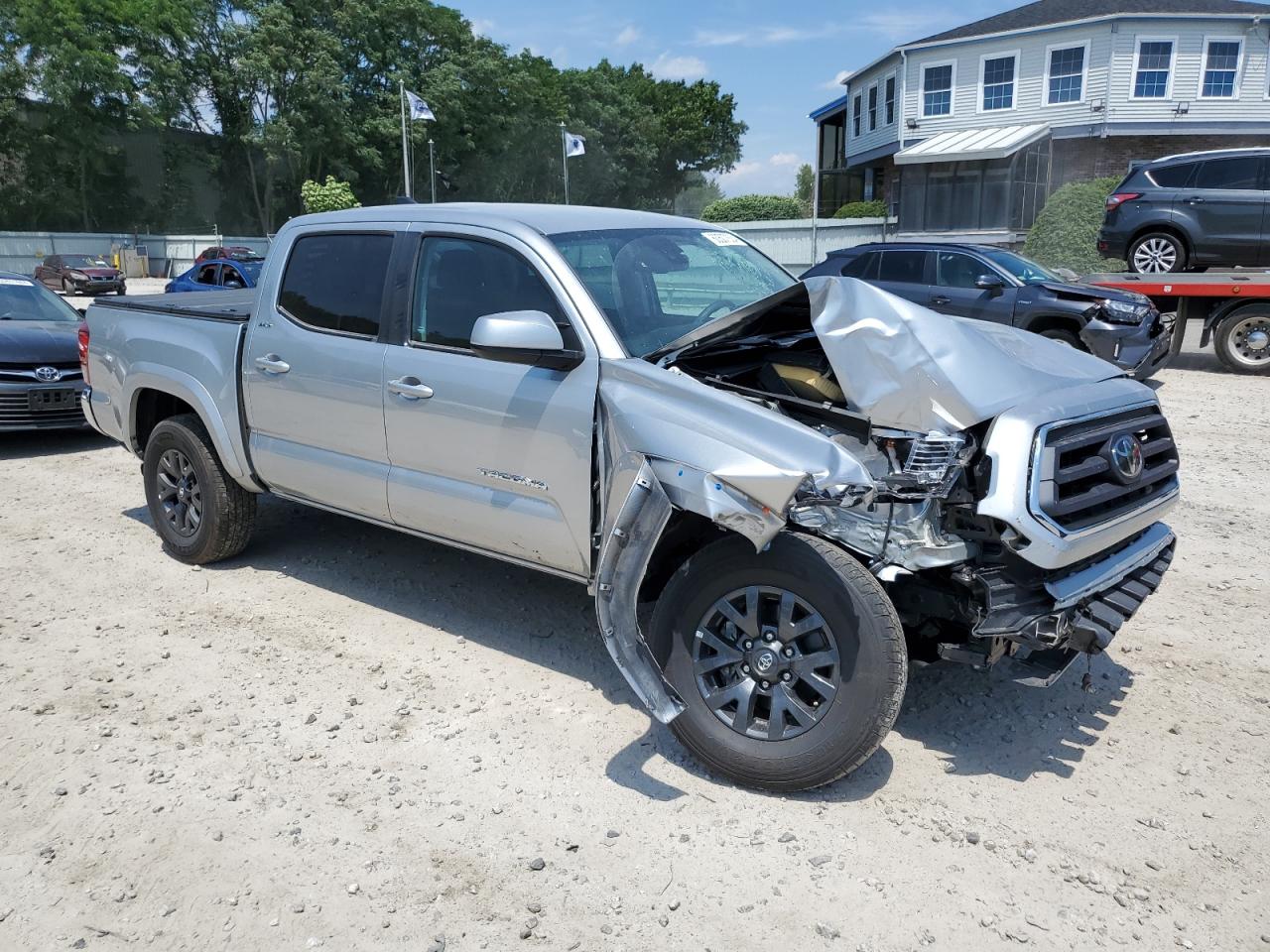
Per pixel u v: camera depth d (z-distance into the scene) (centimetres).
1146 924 294
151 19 5722
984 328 432
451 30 6781
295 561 598
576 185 7988
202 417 547
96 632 498
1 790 360
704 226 512
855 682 333
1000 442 336
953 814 348
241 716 415
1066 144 3328
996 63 3397
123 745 391
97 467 857
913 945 286
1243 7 3122
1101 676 450
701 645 367
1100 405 372
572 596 545
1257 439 912
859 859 324
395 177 6912
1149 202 1519
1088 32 3194
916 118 3591
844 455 325
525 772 375
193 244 4631
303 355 493
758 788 358
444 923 295
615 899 305
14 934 289
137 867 319
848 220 3034
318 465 500
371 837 335
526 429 407
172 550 600
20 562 599
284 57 6044
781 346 428
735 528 336
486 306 431
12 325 946
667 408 362
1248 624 505
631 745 394
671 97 8769
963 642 367
